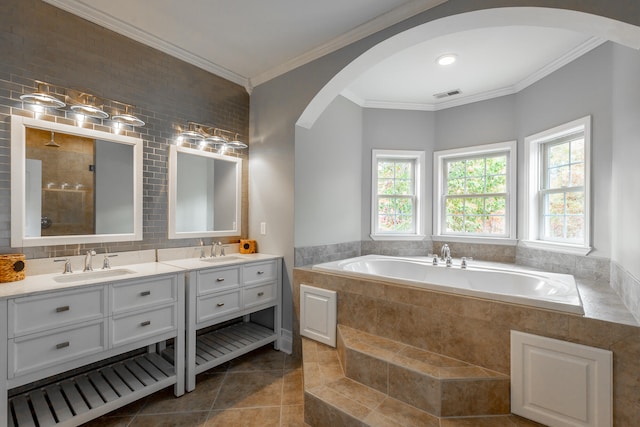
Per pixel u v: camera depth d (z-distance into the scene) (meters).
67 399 1.86
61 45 2.07
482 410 1.71
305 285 2.65
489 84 3.29
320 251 3.14
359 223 3.75
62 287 1.61
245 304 2.58
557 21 1.78
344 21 2.29
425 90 3.46
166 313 2.05
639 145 1.74
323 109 2.91
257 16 2.23
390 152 3.82
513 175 3.30
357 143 3.72
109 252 2.29
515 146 3.29
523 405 1.68
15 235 1.88
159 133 2.58
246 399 2.11
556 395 1.59
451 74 3.07
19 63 1.91
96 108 2.04
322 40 2.54
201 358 2.38
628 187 1.91
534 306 1.70
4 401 1.43
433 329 2.00
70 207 2.11
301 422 1.89
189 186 2.77
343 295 2.43
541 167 3.11
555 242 2.87
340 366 2.18
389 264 3.30
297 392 2.20
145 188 2.49
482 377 1.71
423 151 3.85
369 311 2.28
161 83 2.59
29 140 1.95
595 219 2.47
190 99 2.79
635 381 1.43
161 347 2.50
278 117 2.99
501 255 3.36
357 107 3.71
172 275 2.08
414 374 1.76
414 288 2.10
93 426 1.82
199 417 1.92
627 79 1.96
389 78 3.17
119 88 2.35
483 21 1.96
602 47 2.42
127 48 2.39
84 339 1.69
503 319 1.76
